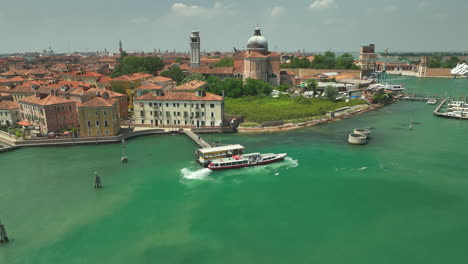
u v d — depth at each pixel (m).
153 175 78.44
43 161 88.25
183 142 106.44
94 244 51.91
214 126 120.12
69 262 47.88
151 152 96.12
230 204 63.94
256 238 52.97
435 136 110.94
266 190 69.94
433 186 71.12
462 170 79.75
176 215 60.09
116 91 149.12
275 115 135.25
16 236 54.00
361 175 77.38
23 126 112.50
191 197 67.06
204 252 49.62
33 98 114.00
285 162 86.69
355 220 57.88
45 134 107.25
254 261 47.56
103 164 85.88
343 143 103.81
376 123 131.62
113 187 71.69
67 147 101.12
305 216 59.25
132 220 58.56
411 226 55.94
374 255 48.69
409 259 47.84
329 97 170.12
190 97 119.94
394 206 62.62
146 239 53.03
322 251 49.66
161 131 117.12
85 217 59.66
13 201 65.44
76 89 126.75
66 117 111.62
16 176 77.81
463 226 55.81
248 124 125.50
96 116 105.19
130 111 147.25
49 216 59.91
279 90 196.75
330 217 58.91
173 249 50.47
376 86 196.12
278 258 48.12
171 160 89.06
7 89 137.62
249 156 86.12
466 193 67.75
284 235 53.69
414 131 117.94
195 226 56.47
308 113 139.38
